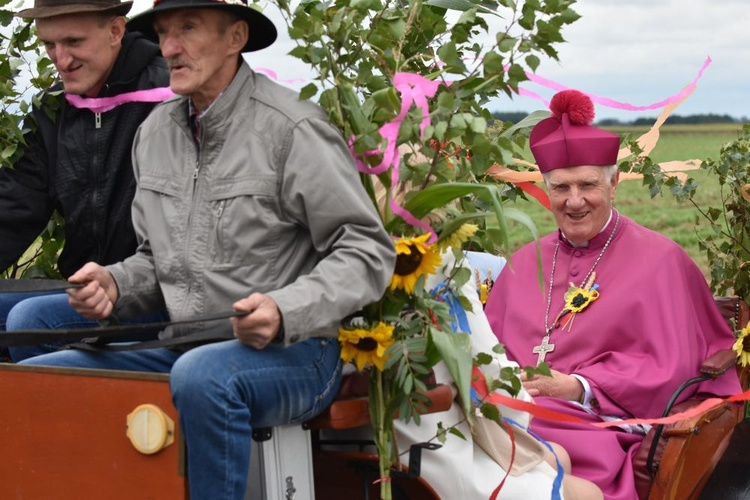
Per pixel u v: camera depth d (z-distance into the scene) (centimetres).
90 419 265
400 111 276
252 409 260
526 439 324
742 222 464
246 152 276
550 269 434
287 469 270
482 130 271
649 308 405
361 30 286
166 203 287
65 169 369
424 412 283
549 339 416
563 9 283
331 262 264
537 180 421
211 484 249
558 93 410
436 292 303
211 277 276
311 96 277
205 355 254
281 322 253
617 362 399
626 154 456
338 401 277
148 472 257
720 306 433
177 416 253
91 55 355
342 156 274
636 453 363
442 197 277
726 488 379
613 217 427
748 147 464
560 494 314
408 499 311
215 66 279
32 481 274
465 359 268
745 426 414
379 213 288
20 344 270
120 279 292
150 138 296
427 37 317
